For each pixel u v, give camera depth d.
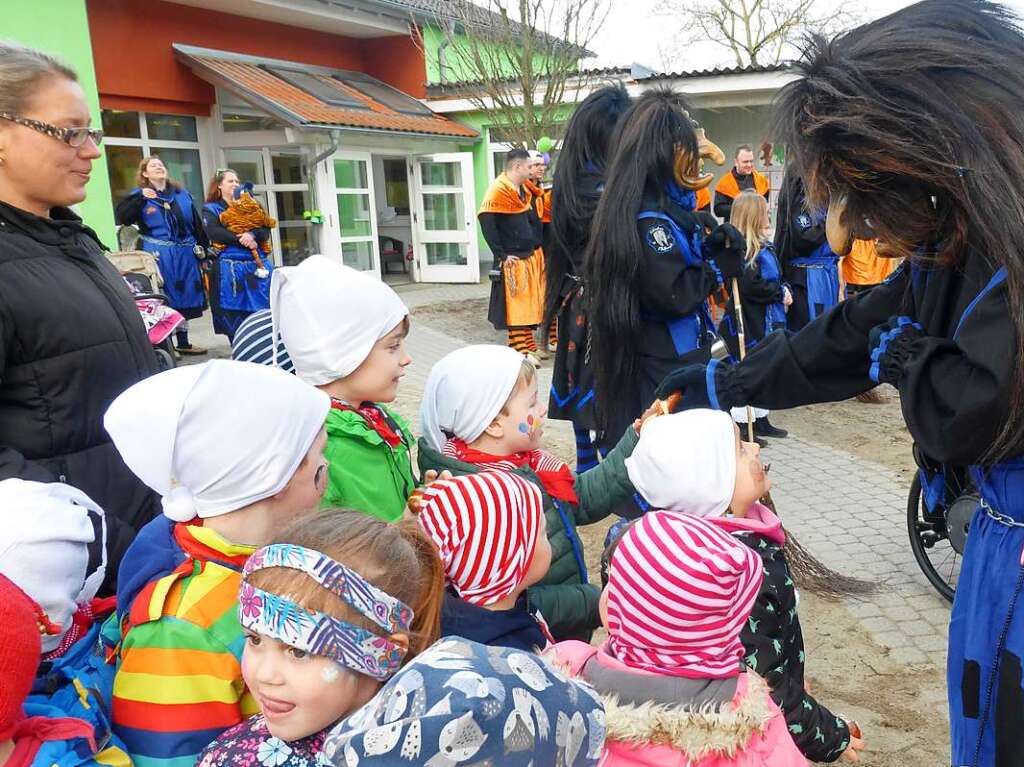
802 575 3.73
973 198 1.49
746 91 12.37
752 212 5.48
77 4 10.14
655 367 3.26
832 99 1.60
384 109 14.22
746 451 1.96
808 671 3.15
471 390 2.20
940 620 3.47
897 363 1.72
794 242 6.37
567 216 3.77
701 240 3.30
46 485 1.53
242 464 1.54
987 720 1.75
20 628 1.27
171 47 12.01
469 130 15.63
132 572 1.55
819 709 1.92
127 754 1.41
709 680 1.57
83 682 1.49
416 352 9.29
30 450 1.91
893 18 1.67
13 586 1.30
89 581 1.56
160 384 1.56
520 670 1.04
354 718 0.99
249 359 2.55
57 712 1.42
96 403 2.00
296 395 1.64
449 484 1.76
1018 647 1.67
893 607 3.59
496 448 2.26
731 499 1.91
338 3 13.27
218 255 8.77
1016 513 1.67
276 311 2.20
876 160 1.56
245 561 1.53
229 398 1.54
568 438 6.05
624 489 2.43
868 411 6.72
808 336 2.12
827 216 1.84
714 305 3.72
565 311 3.91
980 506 1.75
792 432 6.23
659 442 1.95
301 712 1.24
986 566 1.72
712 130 14.27
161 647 1.43
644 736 1.50
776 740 1.56
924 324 1.76
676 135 3.04
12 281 1.86
